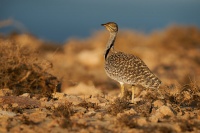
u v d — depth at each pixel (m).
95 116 13.95
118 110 14.13
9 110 14.31
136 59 15.57
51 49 45.88
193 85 16.81
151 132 12.35
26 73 18.91
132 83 15.20
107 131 12.52
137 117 13.76
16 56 18.95
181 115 14.07
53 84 19.28
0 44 19.16
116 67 15.65
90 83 25.41
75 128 12.73
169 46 44.75
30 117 13.70
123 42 40.72
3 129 12.56
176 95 16.22
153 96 16.34
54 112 13.99
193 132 12.56
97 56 38.00
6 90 17.02
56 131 12.50
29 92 18.39
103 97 17.23
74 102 15.53
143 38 46.25
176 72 30.81
